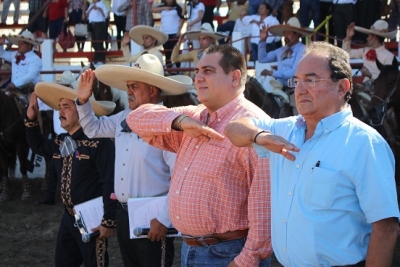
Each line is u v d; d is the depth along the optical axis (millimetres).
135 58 12906
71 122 5539
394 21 14883
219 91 3992
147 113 4062
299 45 12188
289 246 3295
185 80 6332
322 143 3234
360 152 3150
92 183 5492
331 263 3199
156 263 5020
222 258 3928
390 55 11922
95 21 16281
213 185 3873
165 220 4793
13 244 8688
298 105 3281
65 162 5578
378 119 9219
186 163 4004
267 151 3506
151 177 5094
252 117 3840
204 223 3889
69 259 5742
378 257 3123
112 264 7688
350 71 3299
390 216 3098
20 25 19188
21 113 11602
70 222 5609
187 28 15742
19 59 13445
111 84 5484
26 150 11727
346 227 3182
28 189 11789
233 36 14703
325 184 3150
